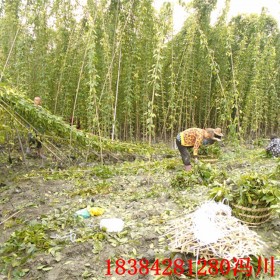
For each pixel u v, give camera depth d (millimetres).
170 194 6457
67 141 9047
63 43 11570
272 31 16672
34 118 8094
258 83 14867
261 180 5004
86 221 5254
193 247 3855
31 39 11148
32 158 9992
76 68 11945
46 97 11430
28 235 4711
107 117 11078
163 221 5164
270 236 4727
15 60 11445
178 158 10172
